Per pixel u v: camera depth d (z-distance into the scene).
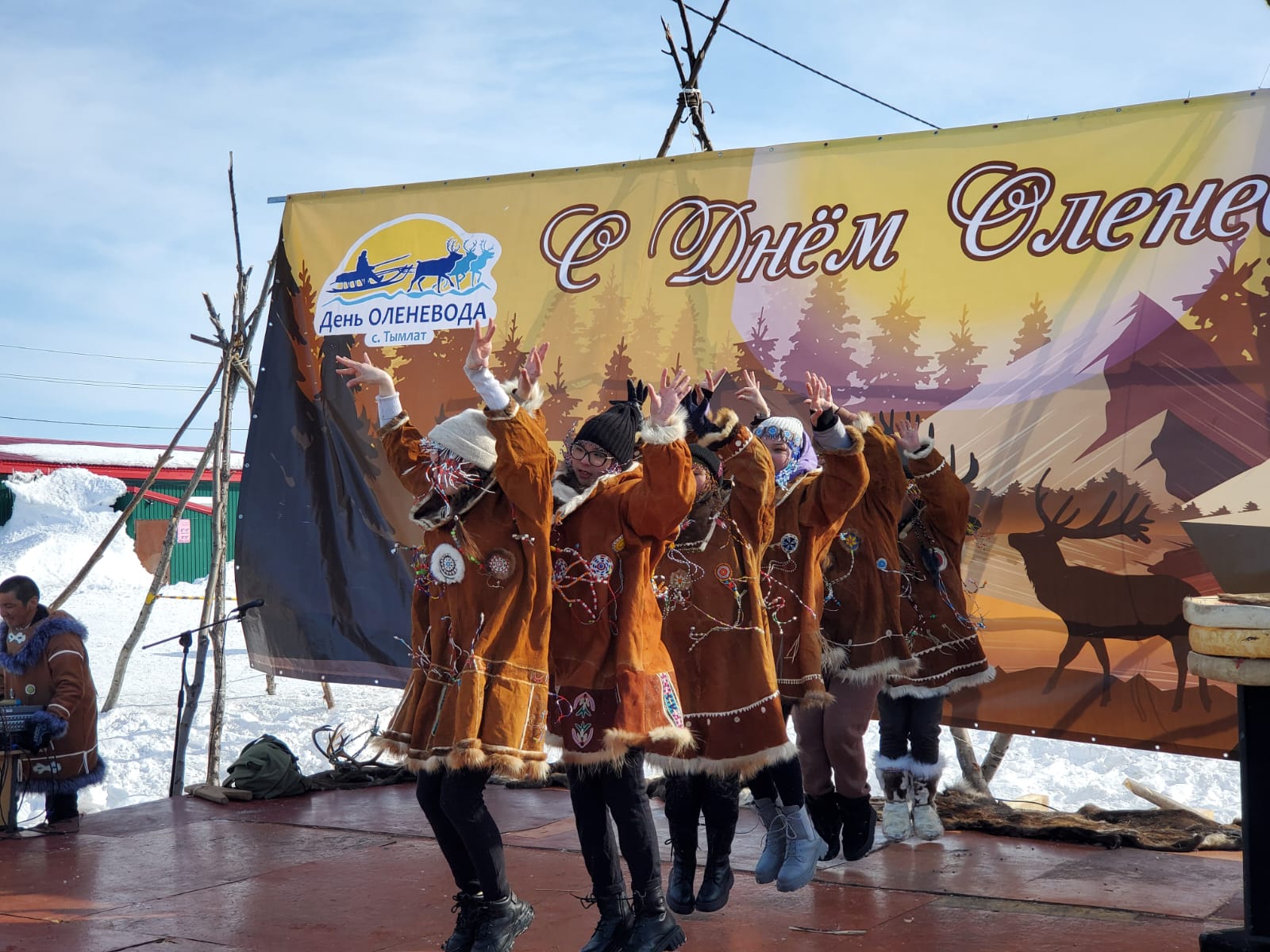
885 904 4.58
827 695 4.68
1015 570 6.17
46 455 31.30
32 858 5.44
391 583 7.60
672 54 8.98
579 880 4.95
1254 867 3.45
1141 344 5.95
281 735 10.80
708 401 4.54
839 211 6.67
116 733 11.27
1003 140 6.32
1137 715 5.90
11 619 6.33
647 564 3.83
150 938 4.29
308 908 4.64
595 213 7.30
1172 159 5.93
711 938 4.22
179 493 32.03
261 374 8.05
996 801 6.22
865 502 5.11
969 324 6.32
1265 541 3.68
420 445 4.17
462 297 7.59
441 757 3.65
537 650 3.71
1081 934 4.15
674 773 4.31
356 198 7.92
